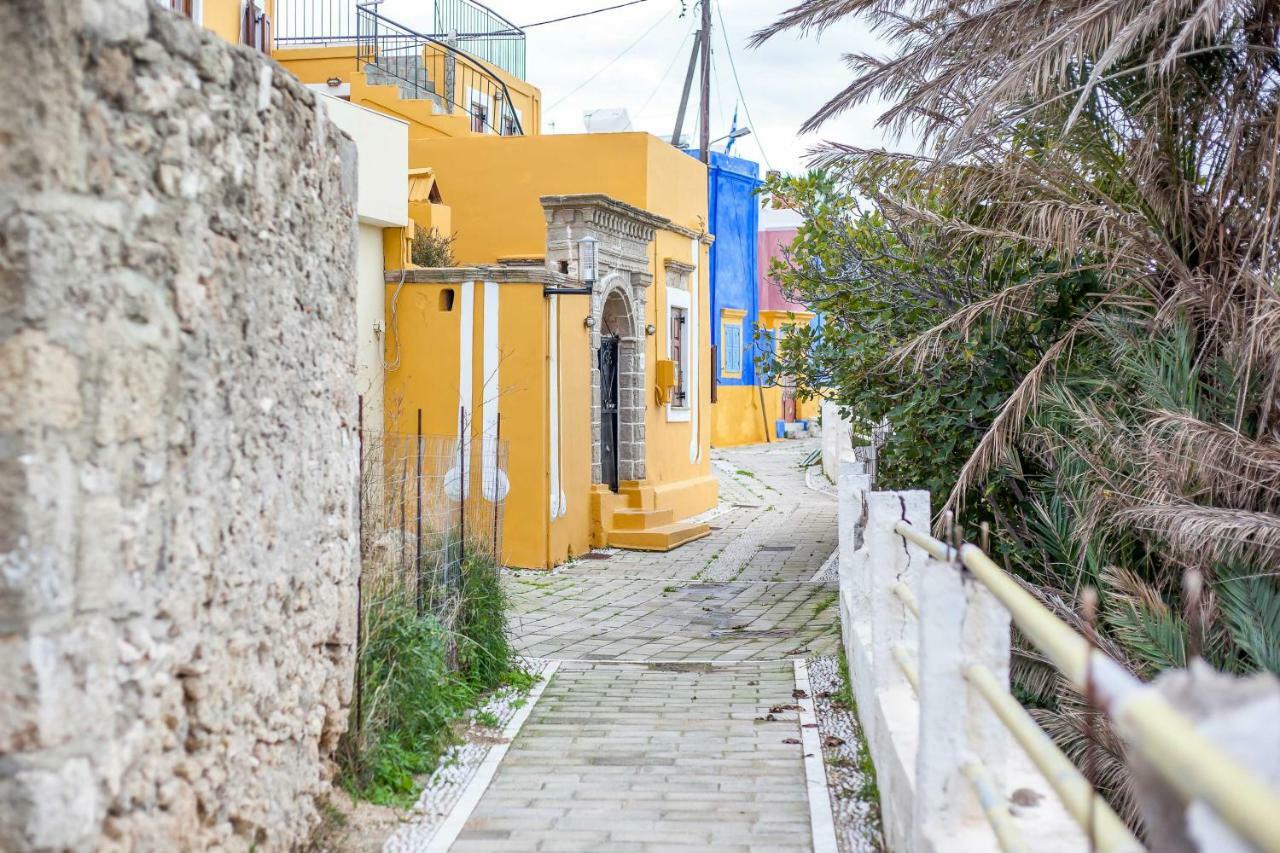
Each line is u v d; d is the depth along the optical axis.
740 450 29.03
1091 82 6.62
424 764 6.00
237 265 3.89
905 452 9.62
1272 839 1.16
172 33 3.44
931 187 9.03
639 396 17.30
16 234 2.81
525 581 13.38
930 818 3.63
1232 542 6.07
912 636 5.75
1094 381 7.79
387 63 20.84
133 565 3.19
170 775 3.41
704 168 20.62
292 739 4.50
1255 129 7.73
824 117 9.42
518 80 25.77
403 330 14.21
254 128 4.03
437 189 17.08
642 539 15.95
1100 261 8.51
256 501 4.07
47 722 2.81
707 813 5.48
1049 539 8.32
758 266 32.81
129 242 3.20
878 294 10.20
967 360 8.89
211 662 3.67
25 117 2.84
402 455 8.10
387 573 6.66
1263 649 5.93
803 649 9.53
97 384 3.04
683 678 8.43
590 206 15.26
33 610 2.79
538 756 6.43
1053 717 6.47
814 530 17.83
